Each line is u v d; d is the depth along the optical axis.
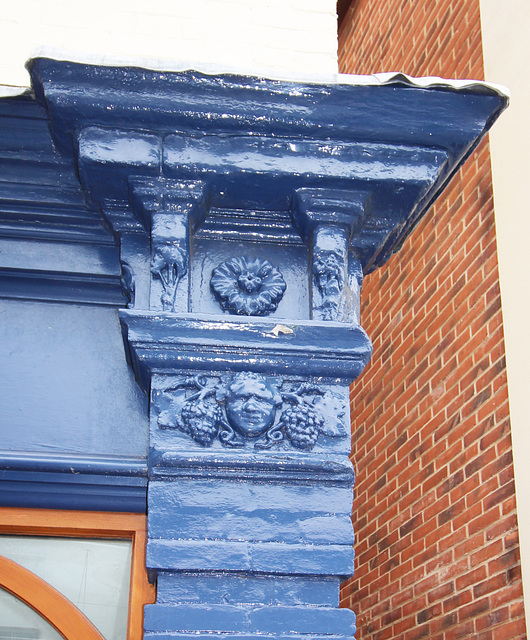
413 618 4.59
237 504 2.22
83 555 2.35
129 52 2.74
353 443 5.98
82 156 2.33
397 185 2.44
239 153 2.39
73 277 2.53
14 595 2.29
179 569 2.13
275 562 2.17
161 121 2.35
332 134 2.40
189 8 2.82
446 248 4.87
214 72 2.29
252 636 2.10
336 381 2.38
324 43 2.85
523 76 4.07
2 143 2.47
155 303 2.35
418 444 4.86
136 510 2.34
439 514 4.48
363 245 2.57
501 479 3.90
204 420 2.27
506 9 4.33
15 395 2.40
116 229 2.48
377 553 5.25
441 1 5.32
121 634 2.28
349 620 2.14
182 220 2.41
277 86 2.33
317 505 2.25
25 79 2.66
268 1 2.87
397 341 5.43
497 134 4.26
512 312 3.89
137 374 2.41
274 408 2.31
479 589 3.94
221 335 2.31
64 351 2.47
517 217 3.95
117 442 2.38
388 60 6.12
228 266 2.48
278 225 2.55
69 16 2.75
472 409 4.28
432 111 2.40
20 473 2.29
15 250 2.52
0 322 2.49
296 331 2.34
